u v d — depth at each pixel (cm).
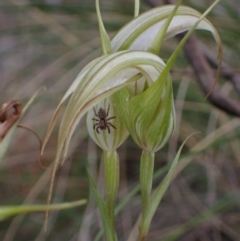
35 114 39
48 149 40
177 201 35
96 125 14
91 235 33
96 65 11
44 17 37
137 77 12
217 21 31
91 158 36
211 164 35
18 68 42
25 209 9
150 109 13
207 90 26
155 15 13
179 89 34
